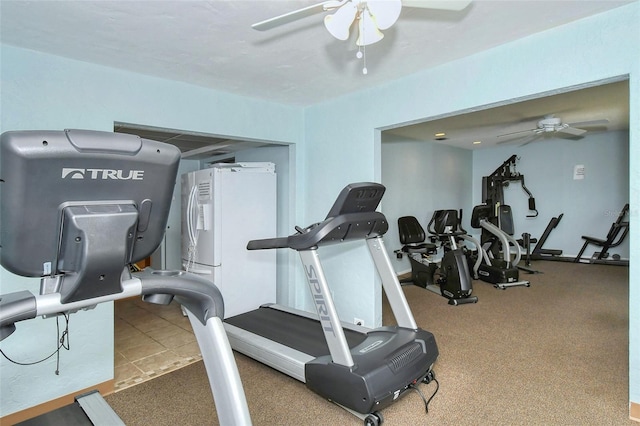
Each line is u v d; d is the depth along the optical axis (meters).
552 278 5.61
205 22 2.01
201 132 3.14
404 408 2.21
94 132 0.81
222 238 3.70
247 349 2.93
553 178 7.16
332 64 2.67
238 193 3.81
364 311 3.33
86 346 2.47
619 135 6.46
